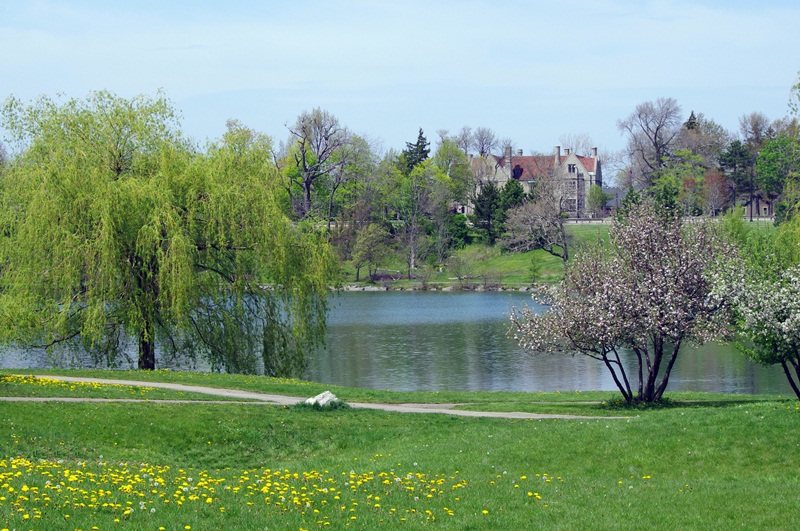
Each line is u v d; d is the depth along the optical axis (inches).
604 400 1424.7
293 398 1307.8
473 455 903.1
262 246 1672.0
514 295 4148.6
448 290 4439.0
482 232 5280.5
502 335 2719.0
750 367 2021.4
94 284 1504.7
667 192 3794.3
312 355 2308.1
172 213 1572.3
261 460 981.8
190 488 658.2
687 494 705.6
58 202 1505.9
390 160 6136.8
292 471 846.5
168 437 1006.4
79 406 1056.2
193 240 1624.0
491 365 2130.9
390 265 4894.2
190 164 1659.7
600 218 5669.3
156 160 1660.9
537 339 1391.5
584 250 1473.9
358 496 668.1
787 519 621.6
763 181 4913.9
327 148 4510.3
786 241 1568.7
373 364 2155.5
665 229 1390.3
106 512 561.3
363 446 1027.9
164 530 524.4
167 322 1588.3
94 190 1531.7
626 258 1385.3
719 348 2342.5
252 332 1752.0
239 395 1291.8
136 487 653.9
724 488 730.8
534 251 4916.3
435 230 5093.5
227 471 847.7
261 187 1694.1
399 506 638.5
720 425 911.0
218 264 1716.3
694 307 1332.4
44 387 1171.3
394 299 3991.1
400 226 5201.8
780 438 858.8
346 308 3597.4
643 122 5792.3
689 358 2187.5
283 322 1782.7
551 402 1402.6
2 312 1449.3
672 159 5634.8
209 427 1039.0
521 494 697.0
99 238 1499.8
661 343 1353.3
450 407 1315.2
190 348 1684.3
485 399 1429.6
